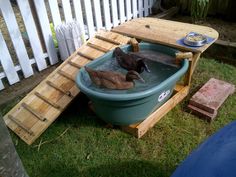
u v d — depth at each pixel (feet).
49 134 7.90
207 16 14.48
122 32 9.71
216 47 11.03
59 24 11.01
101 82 7.14
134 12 14.38
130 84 7.18
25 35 13.03
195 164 3.44
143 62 7.82
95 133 7.78
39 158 7.20
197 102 8.07
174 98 8.24
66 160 7.06
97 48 9.31
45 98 8.25
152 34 9.31
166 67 8.21
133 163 6.81
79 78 7.30
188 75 8.55
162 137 7.50
